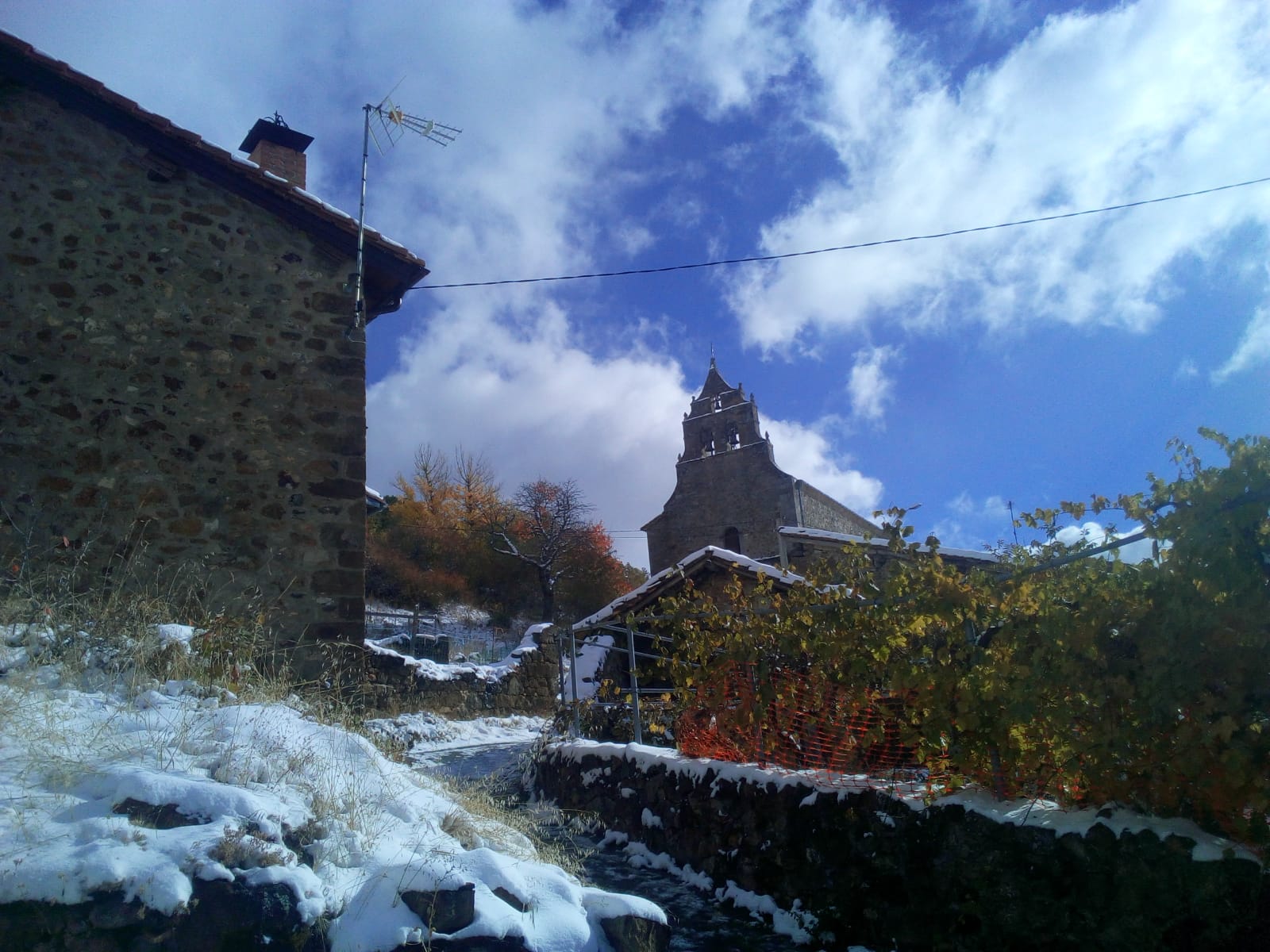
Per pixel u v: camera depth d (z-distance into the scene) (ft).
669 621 25.98
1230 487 11.48
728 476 119.03
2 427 20.98
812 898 16.76
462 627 94.89
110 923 9.42
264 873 10.32
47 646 15.97
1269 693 11.21
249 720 14.92
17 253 22.09
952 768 15.55
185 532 22.33
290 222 25.89
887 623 16.19
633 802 23.98
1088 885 12.45
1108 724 12.57
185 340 23.53
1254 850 11.25
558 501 114.42
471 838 14.21
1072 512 15.21
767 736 20.74
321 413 24.79
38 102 23.20
